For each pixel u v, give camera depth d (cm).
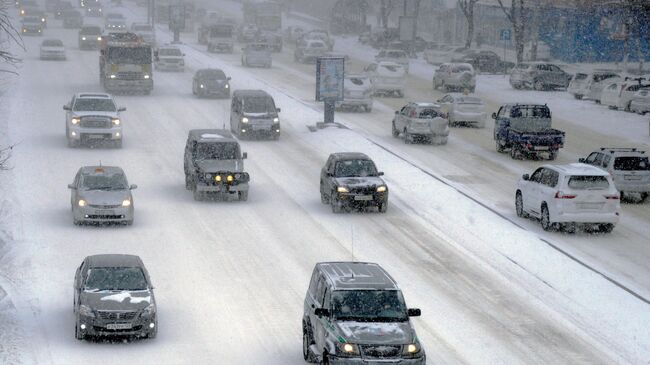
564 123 10406
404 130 8888
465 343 3869
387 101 11800
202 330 3991
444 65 12975
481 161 8062
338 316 3381
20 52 15988
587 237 5659
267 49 15275
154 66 14725
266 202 6444
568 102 11900
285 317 4172
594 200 5603
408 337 3306
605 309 4338
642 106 10944
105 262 4006
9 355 3622
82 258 5009
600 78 11988
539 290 4603
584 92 12144
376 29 19662
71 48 17125
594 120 10569
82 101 8444
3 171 7125
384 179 7175
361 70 15025
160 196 6556
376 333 3303
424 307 4316
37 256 5031
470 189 6944
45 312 4178
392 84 12206
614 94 11331
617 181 6600
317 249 5284
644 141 9288
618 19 16938
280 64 15988
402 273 4847
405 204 6406
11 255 5041
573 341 3922
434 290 4575
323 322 3412
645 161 6669
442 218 6025
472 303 4391
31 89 11669
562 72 13150
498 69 15362
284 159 7994
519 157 8181
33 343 3772
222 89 11475
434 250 5294
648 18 14950
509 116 8344
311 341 3578
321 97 9450
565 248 5366
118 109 8588
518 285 4678
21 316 4109
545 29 17650
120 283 3903
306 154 8238
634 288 4656
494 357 3716
